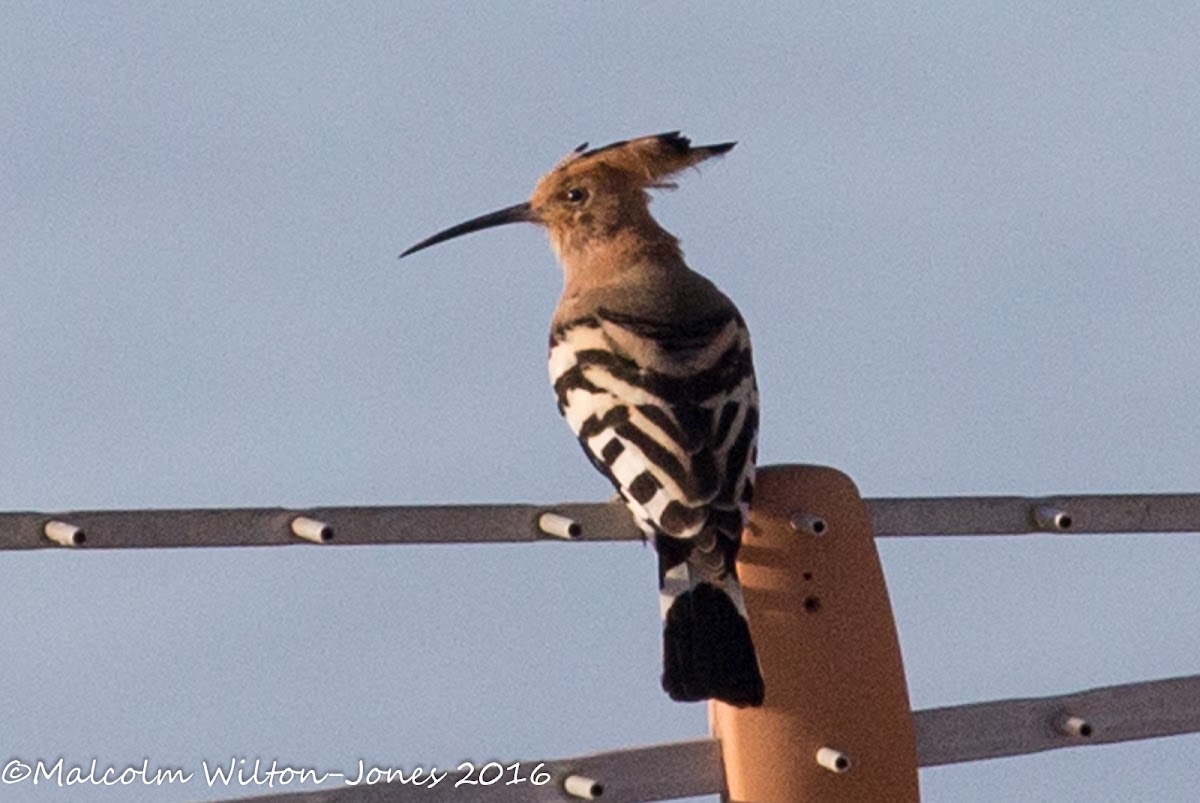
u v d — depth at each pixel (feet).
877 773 27.55
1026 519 28.94
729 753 27.55
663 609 28.81
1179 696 28.60
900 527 28.68
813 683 27.68
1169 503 29.37
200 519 25.54
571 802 26.21
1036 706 28.27
